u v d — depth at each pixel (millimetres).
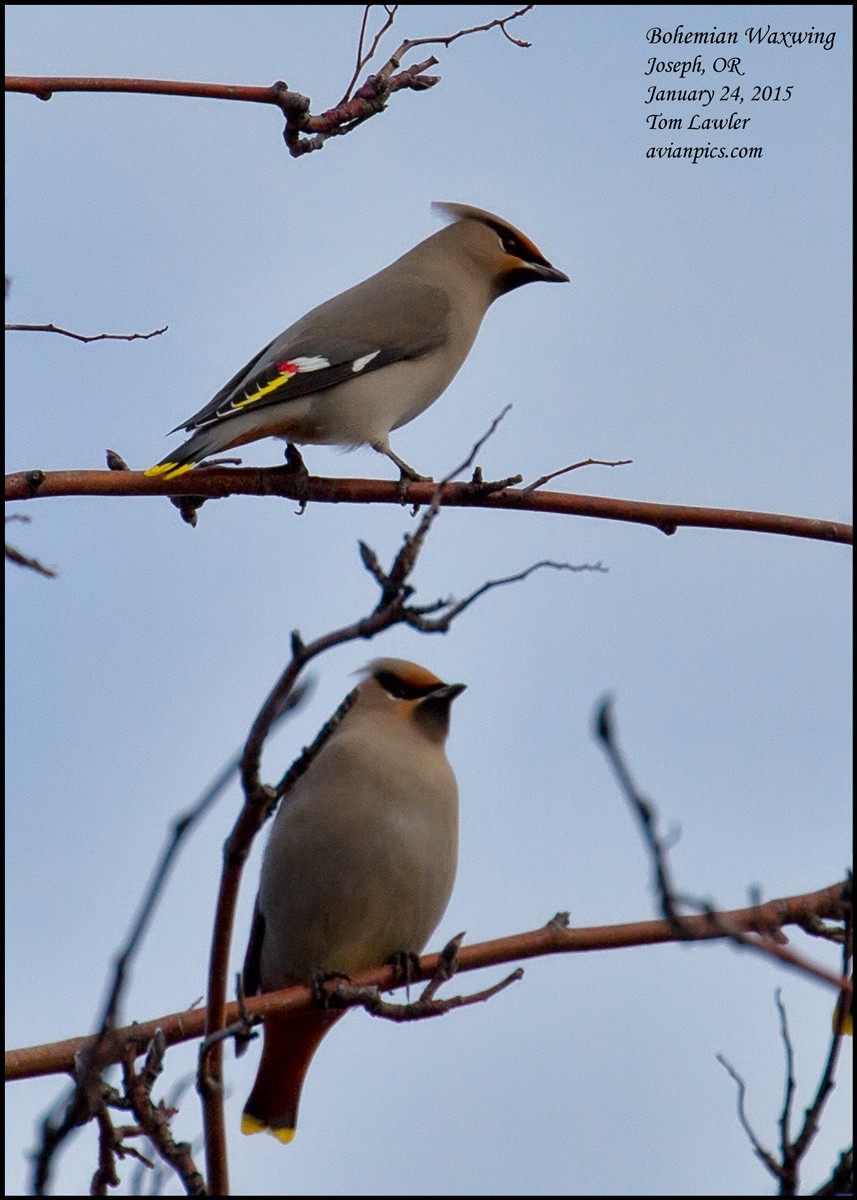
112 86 9367
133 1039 7621
